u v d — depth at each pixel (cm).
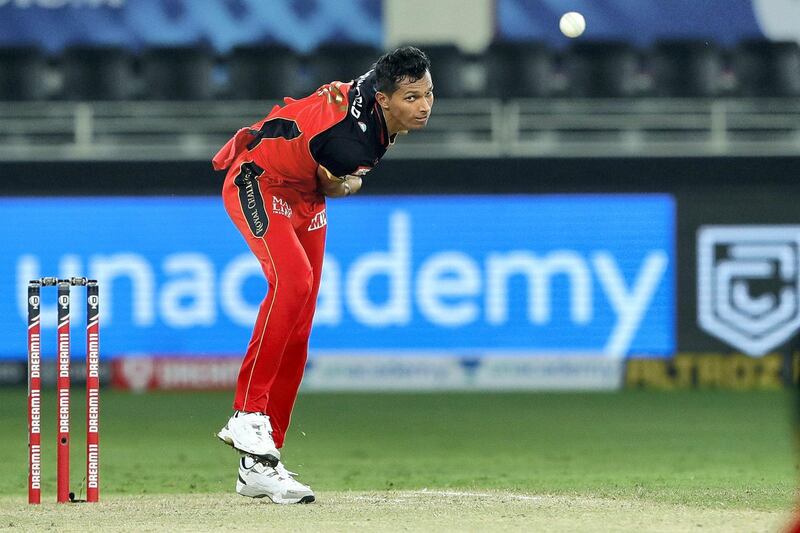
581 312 5988
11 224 5994
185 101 6400
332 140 2148
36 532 1908
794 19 6619
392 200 5984
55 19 6644
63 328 2362
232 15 6681
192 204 5994
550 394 5809
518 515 2003
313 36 6700
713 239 6031
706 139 6525
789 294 6012
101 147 6325
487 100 6419
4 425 4688
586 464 3559
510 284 5991
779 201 6031
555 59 6544
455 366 5959
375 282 5966
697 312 6006
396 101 2133
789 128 6494
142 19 6662
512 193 6006
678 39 6619
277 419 2338
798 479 2930
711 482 2819
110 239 5984
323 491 2648
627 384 5991
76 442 4162
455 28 6706
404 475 3269
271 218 2198
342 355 5944
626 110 6372
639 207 6031
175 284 5972
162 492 2870
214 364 5941
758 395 5728
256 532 1845
